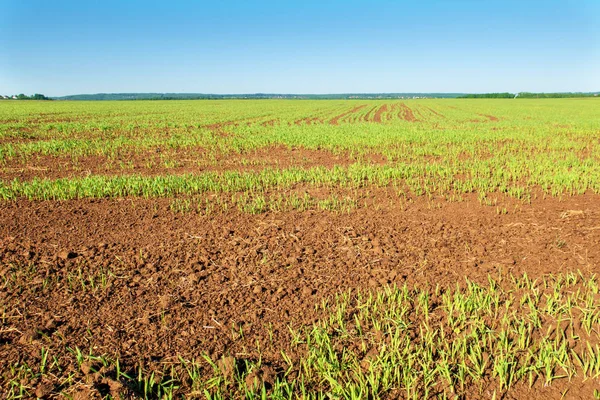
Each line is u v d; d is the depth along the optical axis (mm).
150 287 4555
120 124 24844
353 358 3387
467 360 3363
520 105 56031
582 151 14555
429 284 4629
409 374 3127
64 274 4824
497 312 4043
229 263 5176
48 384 3078
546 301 4246
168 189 8539
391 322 3873
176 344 3596
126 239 5965
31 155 13688
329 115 36688
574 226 6477
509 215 7148
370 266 5098
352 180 9805
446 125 24797
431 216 7129
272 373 3188
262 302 4270
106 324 3859
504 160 12555
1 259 5203
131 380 3137
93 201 8000
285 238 6031
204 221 6820
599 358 3213
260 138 17594
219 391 3057
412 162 12461
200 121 27828
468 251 5520
